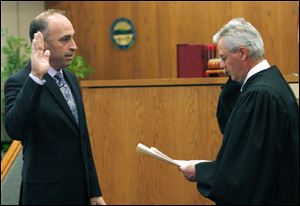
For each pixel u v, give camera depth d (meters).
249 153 2.15
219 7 5.63
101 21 5.87
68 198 2.42
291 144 2.21
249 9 5.57
